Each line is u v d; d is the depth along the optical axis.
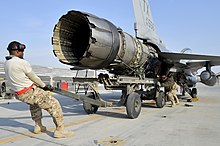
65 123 6.97
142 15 10.77
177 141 4.97
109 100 15.12
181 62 13.53
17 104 12.90
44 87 5.29
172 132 5.82
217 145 4.68
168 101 14.15
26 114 8.96
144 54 9.30
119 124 6.85
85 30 7.21
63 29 6.89
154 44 11.13
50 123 7.05
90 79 8.02
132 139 5.11
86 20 6.43
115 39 7.05
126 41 7.98
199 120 7.57
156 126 6.57
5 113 9.27
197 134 5.61
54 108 5.14
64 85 21.80
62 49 6.85
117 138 5.17
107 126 6.54
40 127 5.77
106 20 7.26
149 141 4.95
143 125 6.71
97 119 7.69
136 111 7.86
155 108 10.93
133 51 8.39
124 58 8.00
